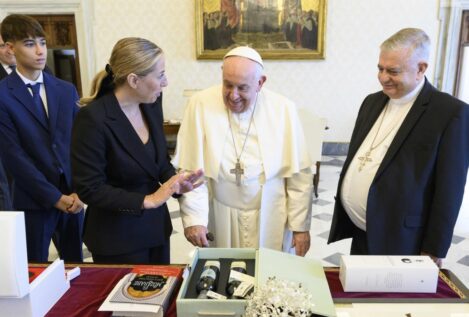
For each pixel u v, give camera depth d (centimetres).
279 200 182
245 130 172
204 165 177
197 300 105
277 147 174
